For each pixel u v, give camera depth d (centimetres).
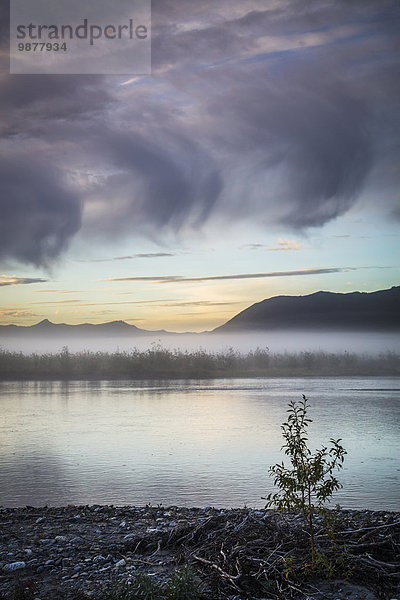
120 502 1359
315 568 829
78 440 2288
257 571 824
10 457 1933
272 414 3094
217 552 891
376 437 2314
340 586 793
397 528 955
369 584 792
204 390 4791
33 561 905
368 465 1766
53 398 4088
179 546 967
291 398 4028
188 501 1359
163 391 4697
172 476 1628
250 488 1482
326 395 4259
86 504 1341
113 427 2648
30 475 1652
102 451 2039
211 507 1260
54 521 1152
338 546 868
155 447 2114
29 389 4950
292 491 882
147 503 1343
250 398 4031
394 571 819
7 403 3750
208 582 799
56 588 794
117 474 1658
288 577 809
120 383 5678
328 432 2456
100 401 3856
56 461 1859
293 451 888
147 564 884
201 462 1825
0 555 931
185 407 3469
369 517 1106
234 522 1040
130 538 1021
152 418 2959
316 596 761
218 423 2761
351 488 1475
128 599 727
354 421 2802
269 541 928
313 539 857
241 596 759
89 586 799
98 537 1034
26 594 764
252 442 2214
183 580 741
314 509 909
